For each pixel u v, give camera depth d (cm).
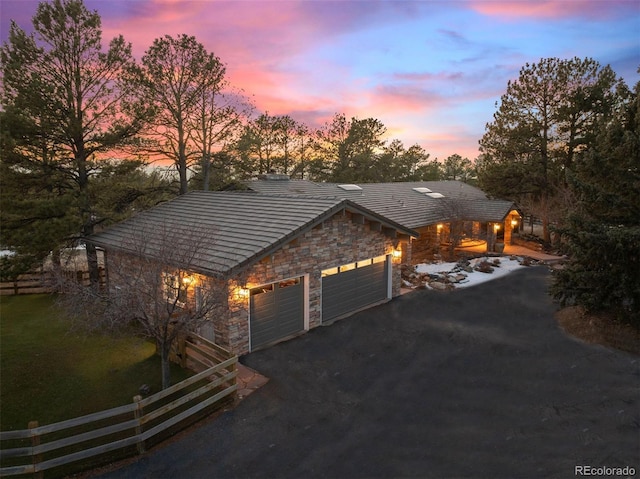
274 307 1284
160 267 991
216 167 2720
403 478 669
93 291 1060
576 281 1354
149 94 2266
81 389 996
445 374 1062
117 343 1277
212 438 794
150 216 1766
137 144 2048
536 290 1872
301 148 4884
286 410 893
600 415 853
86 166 1864
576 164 1474
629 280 1245
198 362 1063
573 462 699
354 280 1577
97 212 1908
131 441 736
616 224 1386
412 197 3088
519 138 3169
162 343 944
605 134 1445
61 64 1764
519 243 3139
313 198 1533
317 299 1409
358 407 904
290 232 1209
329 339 1302
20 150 1678
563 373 1058
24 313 1606
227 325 1147
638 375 1039
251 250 1148
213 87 2539
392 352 1204
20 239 1552
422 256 2661
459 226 2645
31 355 1191
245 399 941
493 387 989
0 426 842
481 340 1288
